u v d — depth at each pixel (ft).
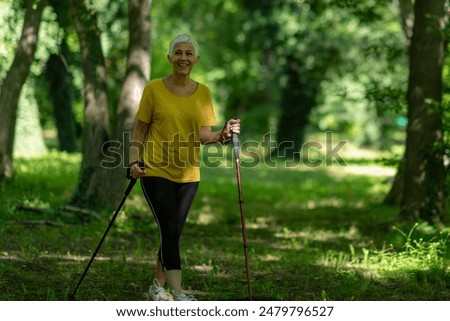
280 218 54.44
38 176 67.00
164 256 24.45
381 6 57.57
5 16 65.00
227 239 43.37
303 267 33.60
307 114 120.57
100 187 47.57
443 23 43.78
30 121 96.73
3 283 28.12
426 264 32.17
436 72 43.83
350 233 45.57
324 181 88.53
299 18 113.70
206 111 24.94
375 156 136.26
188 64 24.49
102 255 35.58
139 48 48.37
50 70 98.17
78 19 48.75
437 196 43.83
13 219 43.52
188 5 146.30
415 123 44.21
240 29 129.39
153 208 24.63
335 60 115.96
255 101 154.92
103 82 48.80
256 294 28.09
